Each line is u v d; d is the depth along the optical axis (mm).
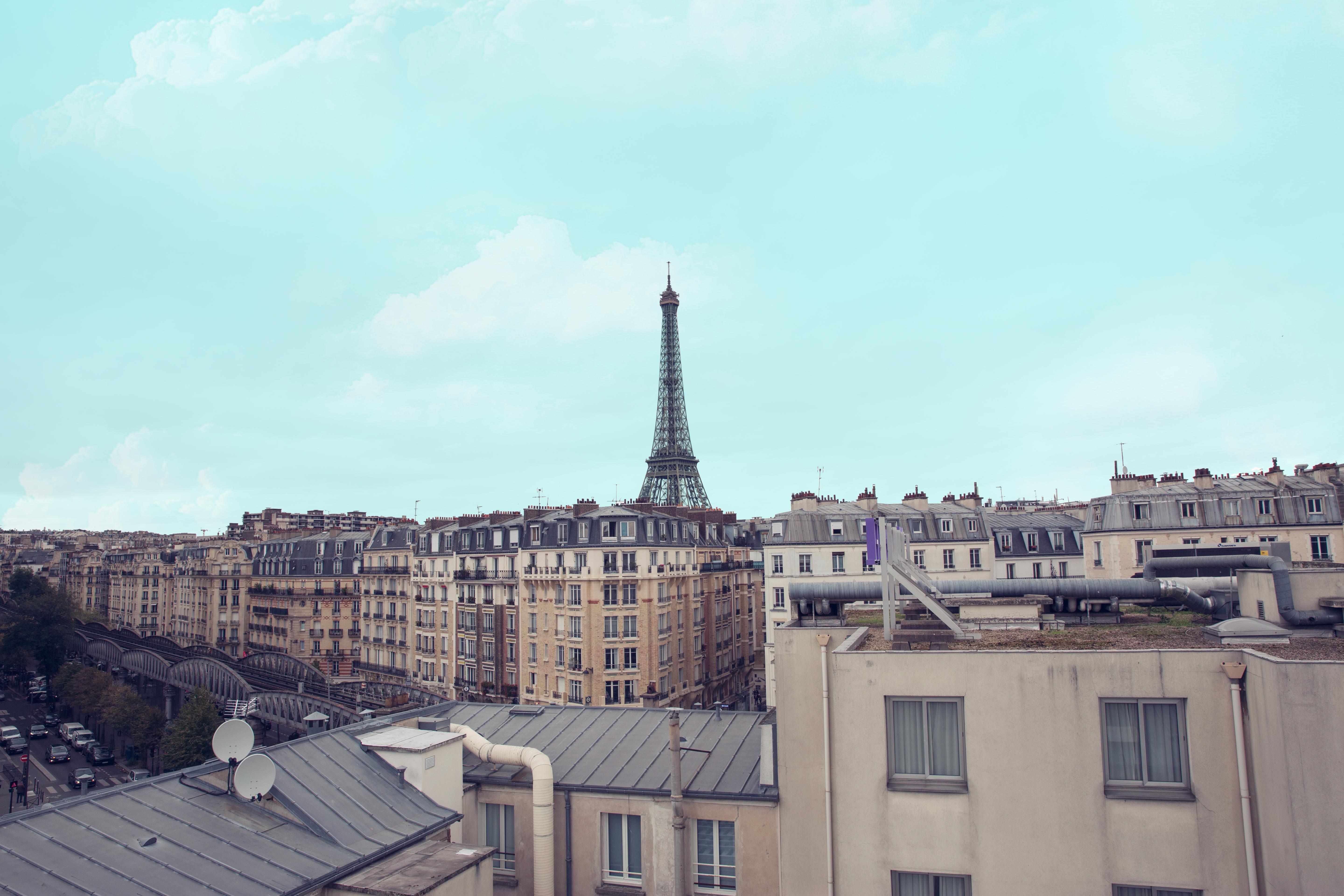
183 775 17328
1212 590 25234
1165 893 14305
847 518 77438
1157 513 71875
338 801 17688
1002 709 15219
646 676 78000
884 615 21125
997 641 18891
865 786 15797
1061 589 22656
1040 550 81812
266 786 16875
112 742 100000
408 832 17516
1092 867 14531
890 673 15844
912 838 15430
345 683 94500
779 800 17672
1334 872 11859
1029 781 14945
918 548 78562
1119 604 22797
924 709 15781
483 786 21234
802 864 16875
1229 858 13953
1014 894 14812
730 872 19094
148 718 86062
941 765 15656
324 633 117375
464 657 91562
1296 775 12297
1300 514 66750
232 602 132125
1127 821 14438
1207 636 18344
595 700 76688
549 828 19922
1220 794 14156
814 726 17125
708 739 22641
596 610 77812
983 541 80188
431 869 15969
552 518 83312
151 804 16109
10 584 169750
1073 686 14914
